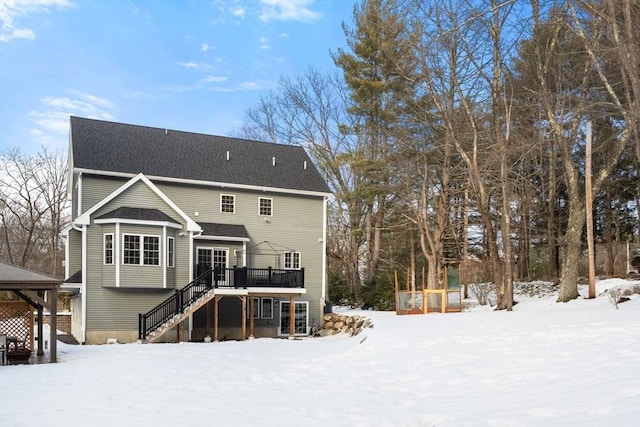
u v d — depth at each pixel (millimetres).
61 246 49000
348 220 39031
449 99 25344
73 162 24281
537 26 21250
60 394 9305
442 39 22938
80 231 24859
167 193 26203
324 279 29281
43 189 47062
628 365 7969
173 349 17703
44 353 17078
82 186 24344
